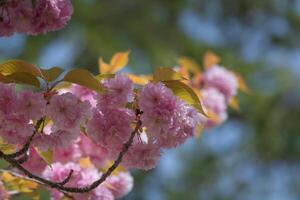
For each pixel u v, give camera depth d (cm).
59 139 351
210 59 580
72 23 1025
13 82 340
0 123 336
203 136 1175
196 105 356
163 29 1105
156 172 1144
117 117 350
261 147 1173
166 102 338
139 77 408
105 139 352
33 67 334
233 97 567
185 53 1113
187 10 1157
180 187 1150
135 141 364
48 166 416
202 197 1157
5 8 358
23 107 331
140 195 1116
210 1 1201
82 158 427
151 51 1042
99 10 1049
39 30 366
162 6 1122
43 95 340
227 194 1177
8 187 431
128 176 436
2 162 520
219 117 534
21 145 362
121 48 1024
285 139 1164
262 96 1134
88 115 339
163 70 351
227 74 562
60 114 335
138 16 1080
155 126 338
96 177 410
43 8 360
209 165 1177
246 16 1259
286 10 1262
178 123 342
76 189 359
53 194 418
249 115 1153
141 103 339
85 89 386
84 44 1037
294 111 1162
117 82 347
